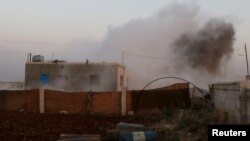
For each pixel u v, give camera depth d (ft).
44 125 66.08
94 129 61.57
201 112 67.05
